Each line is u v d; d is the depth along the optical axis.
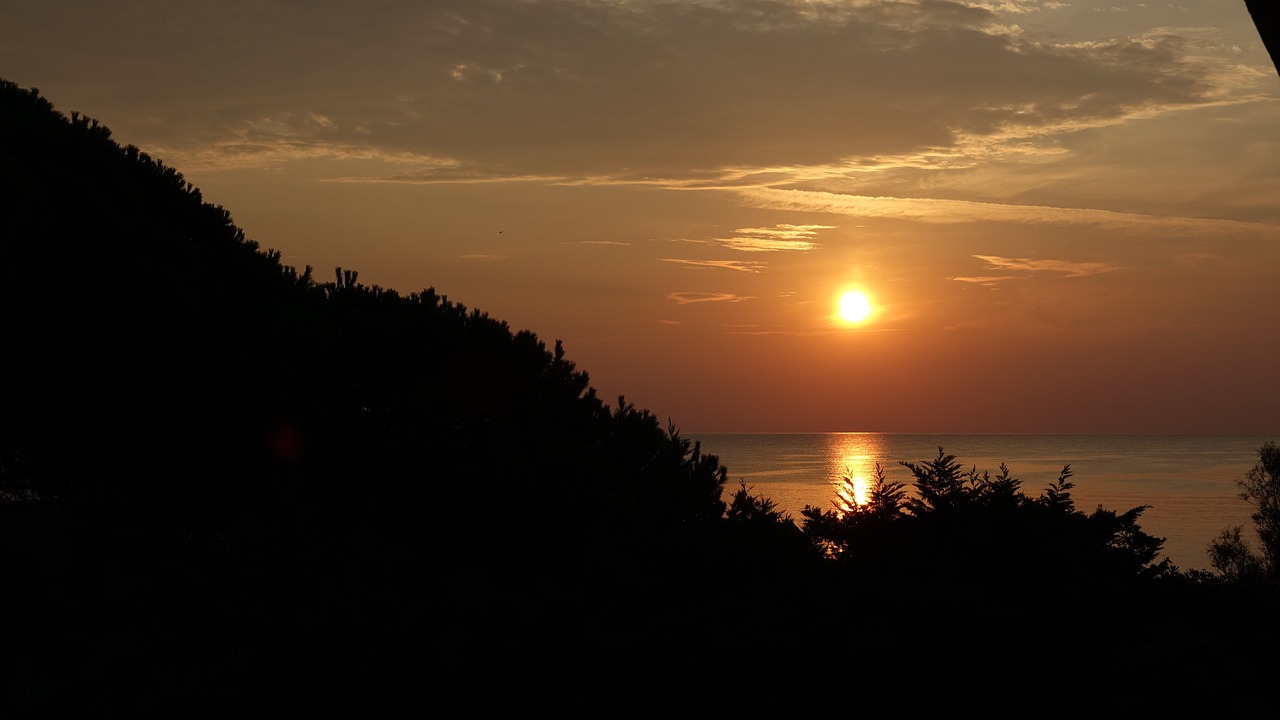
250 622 5.71
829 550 9.13
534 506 11.74
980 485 10.09
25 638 5.95
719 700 5.67
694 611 6.04
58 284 12.14
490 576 10.87
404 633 5.62
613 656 5.69
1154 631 8.16
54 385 12.39
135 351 12.33
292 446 12.30
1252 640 8.79
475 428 13.19
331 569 6.48
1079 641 8.11
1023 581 8.63
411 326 13.57
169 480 12.32
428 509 12.08
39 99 15.06
